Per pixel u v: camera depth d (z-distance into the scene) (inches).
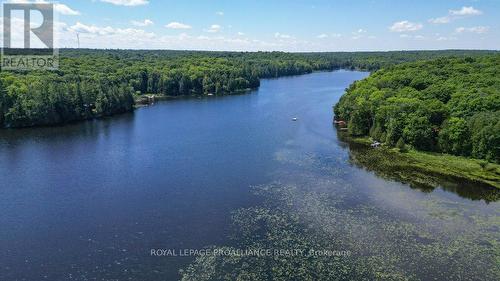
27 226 2667.3
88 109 6565.0
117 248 2390.5
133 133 5403.5
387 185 3430.1
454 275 2138.3
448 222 2746.1
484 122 4042.8
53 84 6318.9
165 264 2220.7
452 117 4407.0
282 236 2534.5
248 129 5580.7
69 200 3097.9
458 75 6008.9
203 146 4680.1
